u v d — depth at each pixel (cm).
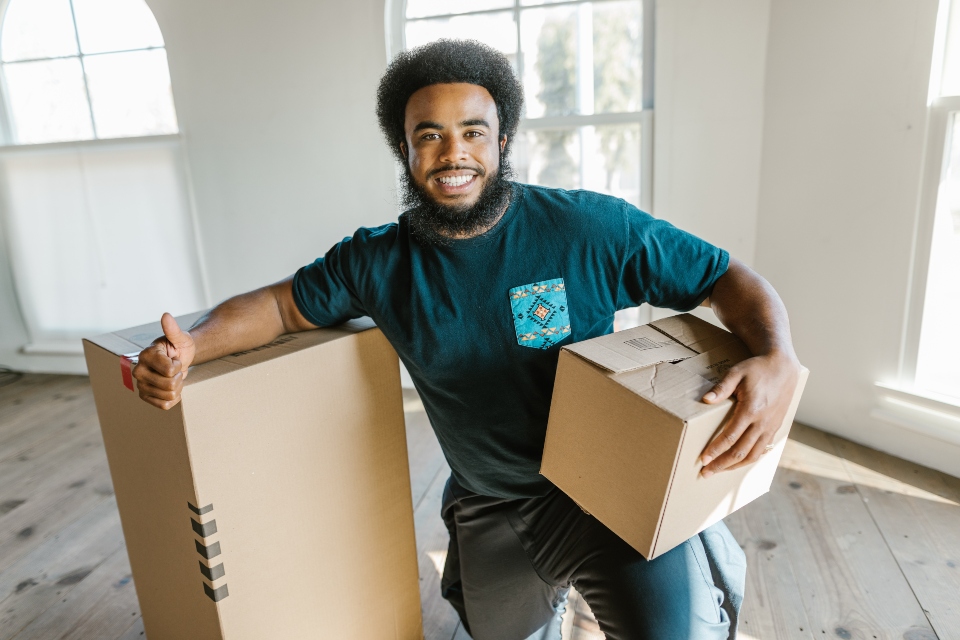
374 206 279
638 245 98
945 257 194
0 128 320
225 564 97
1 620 161
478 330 100
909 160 191
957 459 196
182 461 92
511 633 129
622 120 252
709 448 80
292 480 104
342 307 111
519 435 106
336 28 261
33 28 304
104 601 166
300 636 111
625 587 92
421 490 208
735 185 239
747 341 92
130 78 301
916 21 183
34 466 239
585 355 87
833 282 220
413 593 132
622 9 245
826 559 164
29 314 340
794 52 215
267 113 278
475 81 96
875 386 214
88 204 314
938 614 144
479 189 97
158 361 85
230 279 308
